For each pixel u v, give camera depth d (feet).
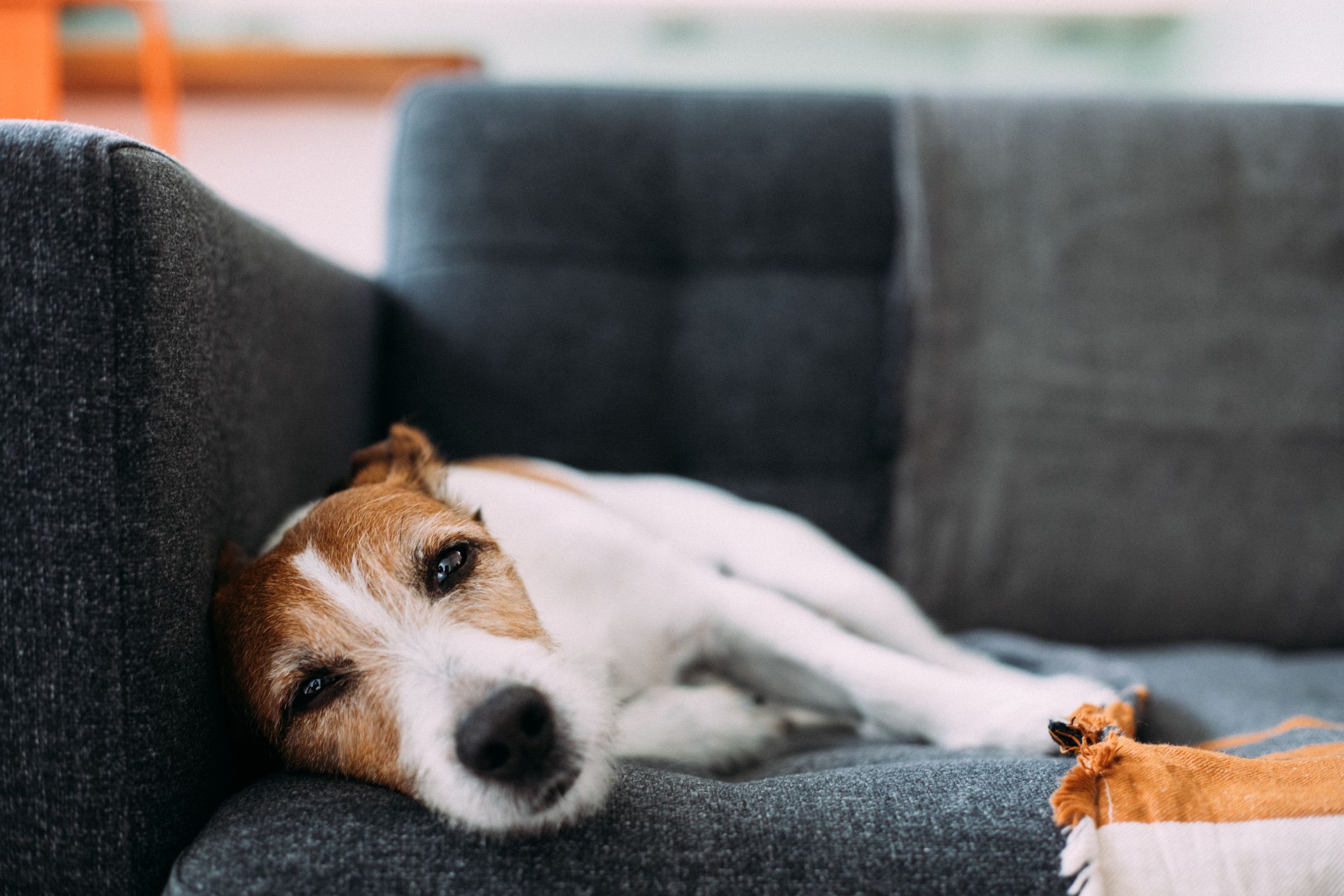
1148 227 5.67
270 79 8.14
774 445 5.76
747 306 5.85
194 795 2.68
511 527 3.97
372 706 2.87
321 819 2.39
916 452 5.55
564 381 5.65
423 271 5.69
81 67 7.80
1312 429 5.49
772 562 4.52
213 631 3.04
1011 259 5.65
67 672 2.39
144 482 2.45
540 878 2.23
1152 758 2.48
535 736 2.46
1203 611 5.42
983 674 4.07
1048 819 2.32
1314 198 5.69
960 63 9.12
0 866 2.46
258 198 8.35
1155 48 9.04
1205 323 5.60
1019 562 5.46
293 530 3.41
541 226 5.74
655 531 4.75
